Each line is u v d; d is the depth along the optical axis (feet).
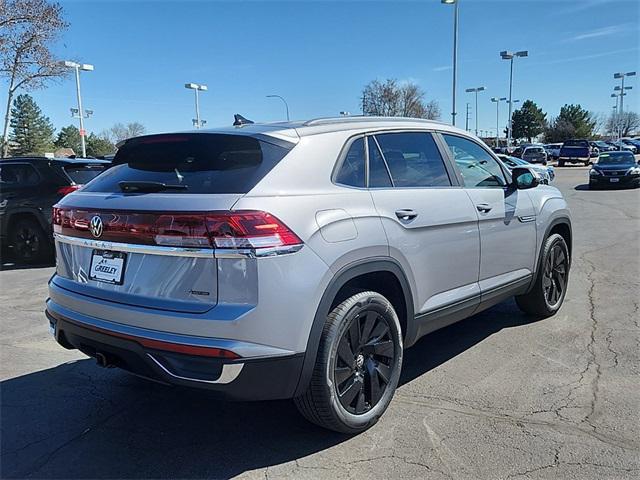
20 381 13.46
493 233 14.03
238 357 8.47
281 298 8.74
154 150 10.75
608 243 31.37
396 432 10.61
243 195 8.82
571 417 11.07
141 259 9.34
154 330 9.00
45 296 22.25
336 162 10.37
